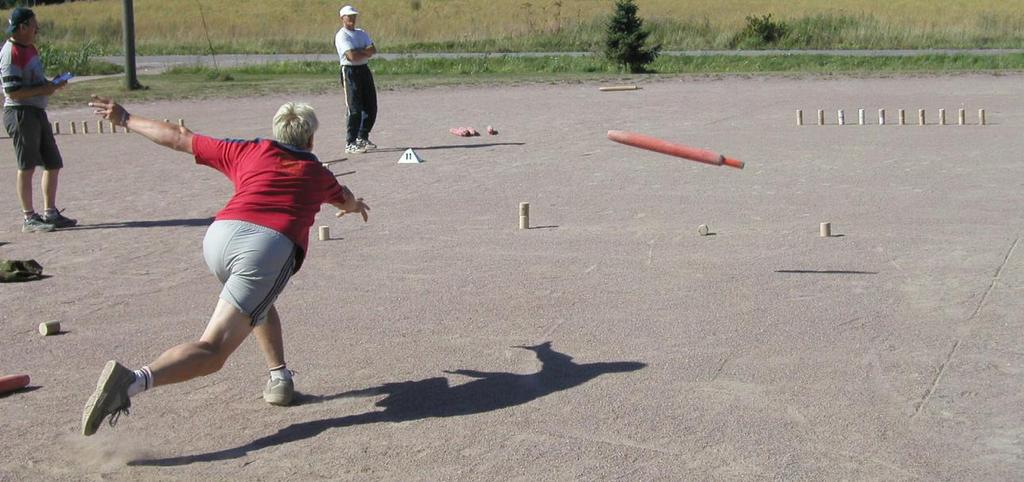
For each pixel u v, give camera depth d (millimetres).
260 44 51625
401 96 27344
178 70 36062
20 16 10859
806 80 30188
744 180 13273
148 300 8281
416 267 9117
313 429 5613
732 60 37188
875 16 52781
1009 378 6121
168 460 5242
